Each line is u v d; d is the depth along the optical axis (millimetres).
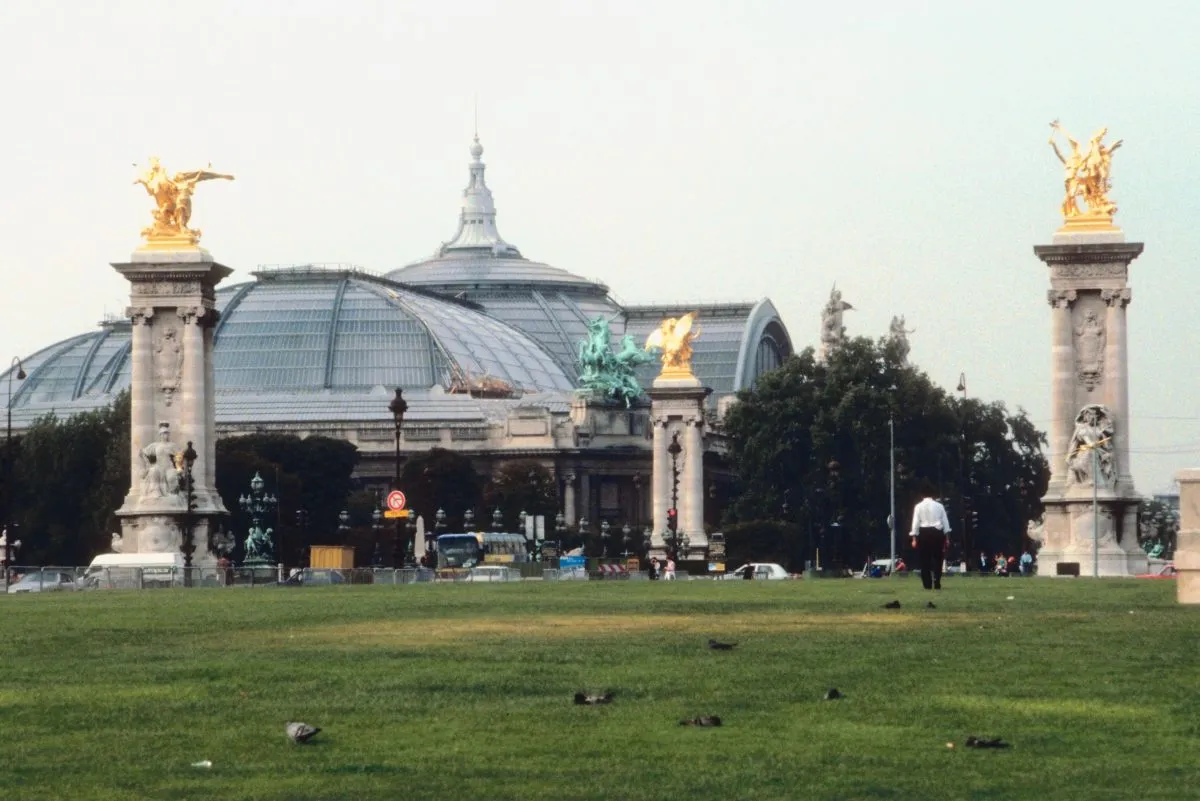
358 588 158375
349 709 49375
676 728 46125
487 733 45312
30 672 59531
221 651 66625
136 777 39719
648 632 74750
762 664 60062
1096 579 174375
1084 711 48625
